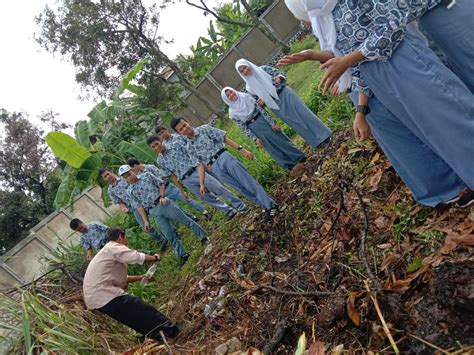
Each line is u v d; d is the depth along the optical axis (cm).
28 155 1833
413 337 199
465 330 186
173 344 396
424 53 225
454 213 258
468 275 192
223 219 644
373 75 239
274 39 1442
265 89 514
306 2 242
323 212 380
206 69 1764
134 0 1533
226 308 379
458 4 225
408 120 247
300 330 271
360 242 299
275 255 399
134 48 1614
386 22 222
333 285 285
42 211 1833
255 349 274
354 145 410
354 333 230
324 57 253
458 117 224
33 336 372
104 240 709
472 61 238
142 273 714
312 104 696
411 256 254
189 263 604
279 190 530
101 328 438
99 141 1160
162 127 618
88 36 1540
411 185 278
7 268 1180
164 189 626
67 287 559
